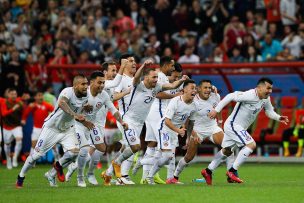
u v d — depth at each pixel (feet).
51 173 120.47
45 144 117.60
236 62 191.93
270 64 187.52
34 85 201.87
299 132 186.91
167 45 209.46
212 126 134.51
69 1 243.19
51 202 98.89
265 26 218.18
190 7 230.48
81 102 115.34
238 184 125.08
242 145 124.98
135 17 229.66
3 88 193.36
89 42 212.64
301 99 197.88
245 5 226.17
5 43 206.28
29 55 204.95
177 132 121.49
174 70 132.77
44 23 222.48
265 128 191.11
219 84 202.28
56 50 205.98
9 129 173.99
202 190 111.65
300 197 102.83
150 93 124.98
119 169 125.80
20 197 104.42
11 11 230.89
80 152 118.93
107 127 172.55
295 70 190.49
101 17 226.79
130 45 212.64
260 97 124.26
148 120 133.49
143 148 160.66
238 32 210.18
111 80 128.36
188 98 123.95
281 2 217.15
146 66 123.13
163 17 224.33
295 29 217.15
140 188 115.34
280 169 167.84
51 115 117.39
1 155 188.44
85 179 138.10
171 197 102.73
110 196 104.32
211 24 221.66
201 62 196.75
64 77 202.18
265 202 97.35
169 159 125.08
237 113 125.70
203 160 192.24
